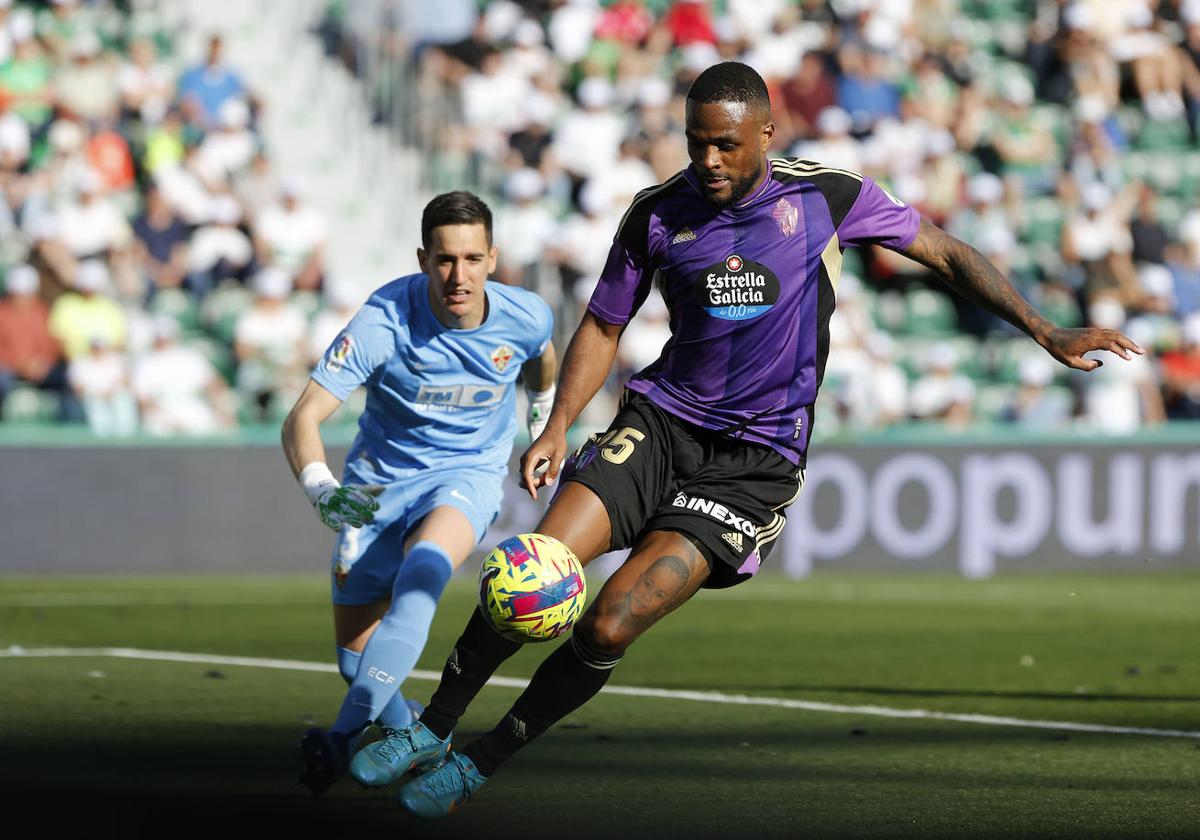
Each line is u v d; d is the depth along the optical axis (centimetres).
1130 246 6322
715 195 1582
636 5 6838
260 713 2244
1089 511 5097
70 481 4672
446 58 6719
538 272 5459
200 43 6469
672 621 3700
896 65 6831
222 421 5128
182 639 3209
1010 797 1711
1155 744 2089
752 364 1623
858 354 5512
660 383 1656
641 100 6294
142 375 5031
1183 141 6956
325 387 1808
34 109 5891
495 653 1553
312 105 6531
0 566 4638
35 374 5050
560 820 1555
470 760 1538
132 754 1883
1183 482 5134
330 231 6206
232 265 5581
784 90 6562
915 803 1670
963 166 6719
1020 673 2847
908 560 5028
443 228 1752
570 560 1521
